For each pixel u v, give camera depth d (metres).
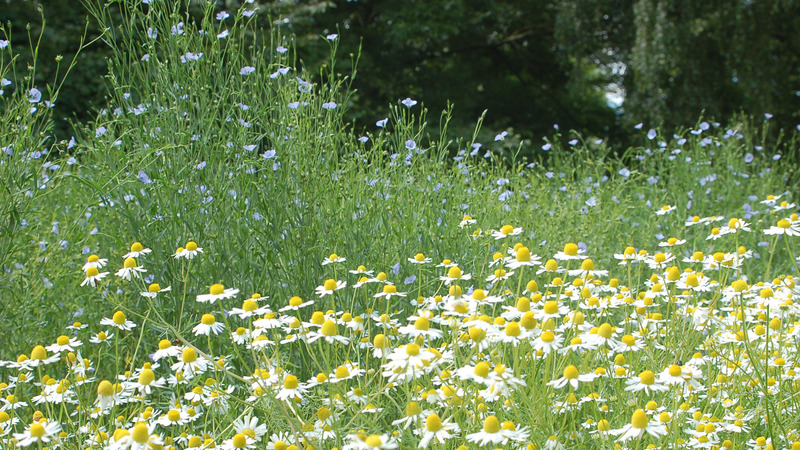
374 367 3.03
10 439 2.28
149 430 2.32
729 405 2.52
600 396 2.59
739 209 6.83
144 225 3.81
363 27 18.12
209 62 4.31
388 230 4.16
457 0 16.84
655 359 2.68
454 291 2.41
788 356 2.77
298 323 2.62
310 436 2.19
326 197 4.23
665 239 5.82
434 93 17.77
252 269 3.84
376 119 16.03
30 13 11.31
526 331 2.24
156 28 4.28
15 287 3.91
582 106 20.30
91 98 10.84
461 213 4.74
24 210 3.87
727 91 16.81
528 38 21.09
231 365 3.41
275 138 4.19
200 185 4.00
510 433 1.94
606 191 6.68
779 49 17.27
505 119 19.72
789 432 2.47
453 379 2.46
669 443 2.31
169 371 3.39
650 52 14.47
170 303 3.67
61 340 2.74
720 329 3.16
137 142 4.23
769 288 2.95
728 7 15.27
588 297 2.99
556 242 5.21
